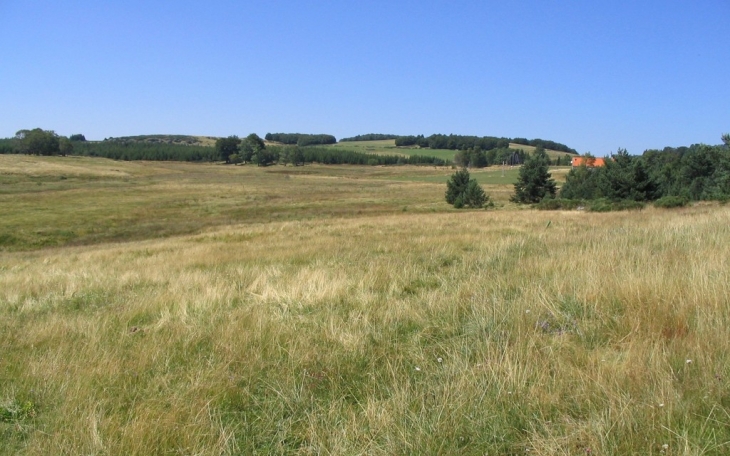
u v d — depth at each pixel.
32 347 5.08
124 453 2.98
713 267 5.56
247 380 3.91
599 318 4.46
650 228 11.28
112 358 4.47
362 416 3.22
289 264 10.19
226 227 35.91
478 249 10.93
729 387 2.96
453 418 3.01
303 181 109.12
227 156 174.50
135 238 36.88
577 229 14.38
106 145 182.50
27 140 137.50
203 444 3.03
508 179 112.56
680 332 3.89
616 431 2.71
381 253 11.54
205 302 6.50
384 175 136.50
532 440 2.79
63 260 16.91
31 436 3.24
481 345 4.11
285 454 2.94
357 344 4.49
